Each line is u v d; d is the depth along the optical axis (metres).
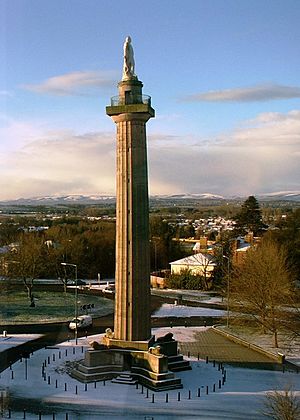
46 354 55.44
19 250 83.81
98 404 41.06
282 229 109.94
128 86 50.69
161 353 46.84
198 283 107.94
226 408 40.25
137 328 49.53
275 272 67.25
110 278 123.38
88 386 45.44
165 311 83.81
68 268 114.81
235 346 61.28
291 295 64.88
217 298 97.12
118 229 50.81
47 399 41.84
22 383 45.50
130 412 39.38
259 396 43.03
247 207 143.00
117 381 46.69
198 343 62.53
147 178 51.44
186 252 135.88
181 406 40.78
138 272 50.09
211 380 47.72
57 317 76.81
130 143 50.34
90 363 47.38
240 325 69.69
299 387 45.62
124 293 49.91
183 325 73.12
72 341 61.66
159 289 108.75
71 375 48.22
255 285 65.31
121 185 50.69
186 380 47.69
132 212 50.28
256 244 103.19
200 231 198.38
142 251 50.44
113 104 50.91
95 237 126.62
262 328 65.94
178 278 109.44
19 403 40.81
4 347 56.16
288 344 60.50
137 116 50.12
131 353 48.16
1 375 33.78
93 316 78.94
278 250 84.81
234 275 83.38
